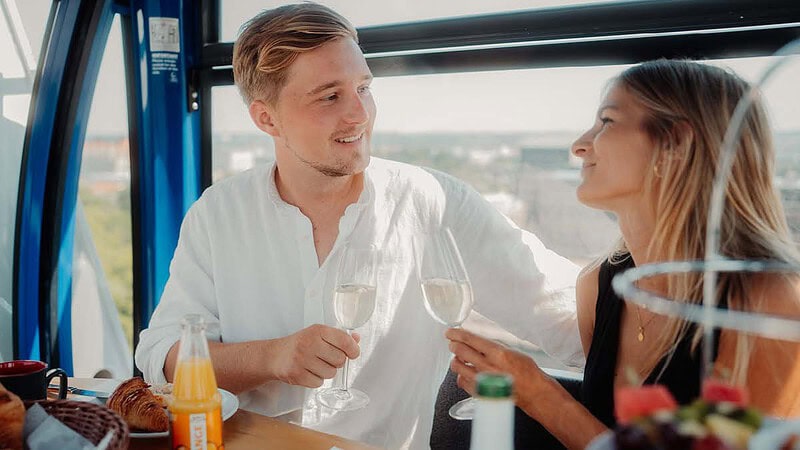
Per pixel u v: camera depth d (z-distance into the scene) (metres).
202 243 1.61
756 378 1.03
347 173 1.47
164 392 1.20
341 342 1.20
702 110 1.11
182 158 2.28
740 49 1.46
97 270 2.40
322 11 1.43
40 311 2.31
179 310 1.55
